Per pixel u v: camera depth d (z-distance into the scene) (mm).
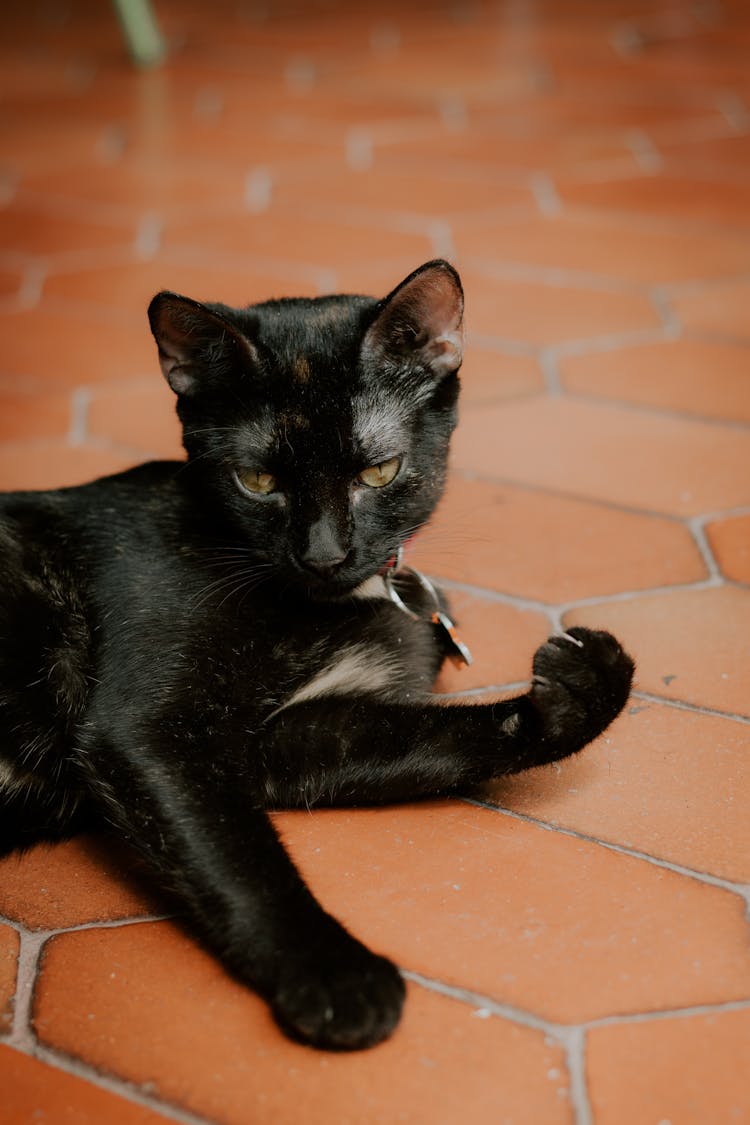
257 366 708
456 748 708
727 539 839
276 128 1394
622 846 693
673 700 751
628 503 868
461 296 724
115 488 742
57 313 1050
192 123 1414
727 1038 631
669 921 667
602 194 1204
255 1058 634
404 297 710
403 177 1258
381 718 715
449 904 676
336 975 635
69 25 1783
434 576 824
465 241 1121
